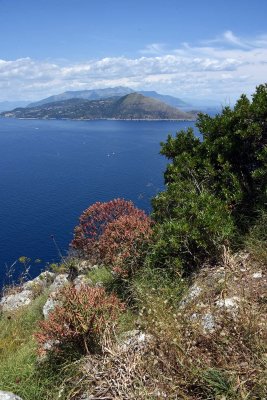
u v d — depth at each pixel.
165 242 7.14
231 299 5.26
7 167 166.62
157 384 4.32
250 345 4.26
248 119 8.09
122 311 6.38
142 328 5.58
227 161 8.19
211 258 6.73
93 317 5.40
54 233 77.94
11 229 81.62
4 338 8.92
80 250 11.13
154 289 6.38
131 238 7.75
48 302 9.41
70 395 4.80
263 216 6.98
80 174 141.75
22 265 60.25
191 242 7.01
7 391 5.17
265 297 5.12
